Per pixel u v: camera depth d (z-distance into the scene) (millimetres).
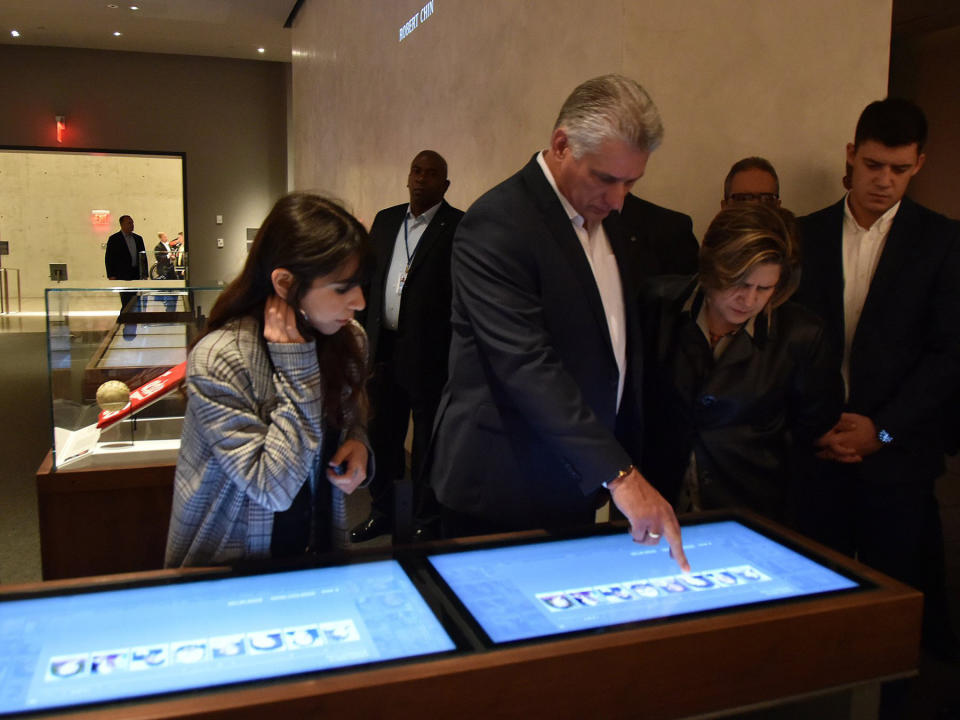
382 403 3699
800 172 2953
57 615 1089
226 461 1249
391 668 976
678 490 1777
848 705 1246
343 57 7539
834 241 2332
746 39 2844
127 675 948
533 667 1014
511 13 3693
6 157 15445
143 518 2223
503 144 3818
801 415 1792
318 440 1327
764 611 1171
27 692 906
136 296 2301
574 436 1398
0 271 14953
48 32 11289
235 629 1069
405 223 3807
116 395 2240
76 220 15945
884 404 2205
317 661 992
